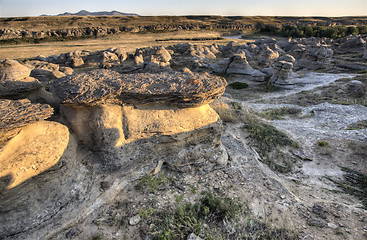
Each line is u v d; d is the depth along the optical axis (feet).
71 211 18.86
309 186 28.19
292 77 98.27
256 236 17.87
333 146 37.76
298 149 37.19
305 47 131.13
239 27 446.60
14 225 16.70
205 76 26.43
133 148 22.74
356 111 55.42
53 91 20.86
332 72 106.52
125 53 162.40
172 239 17.49
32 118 16.81
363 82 79.71
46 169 17.85
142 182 23.06
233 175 26.61
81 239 17.60
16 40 255.70
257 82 104.06
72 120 21.65
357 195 26.25
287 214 20.74
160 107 23.95
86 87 20.53
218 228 18.79
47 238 17.33
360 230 18.86
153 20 481.87
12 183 16.16
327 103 62.85
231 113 45.03
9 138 16.71
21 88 26.14
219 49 200.85
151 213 20.11
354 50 136.26
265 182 26.02
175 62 136.77
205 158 26.61
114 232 18.31
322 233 18.47
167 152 24.94
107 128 21.59
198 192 23.27
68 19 412.36
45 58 158.40
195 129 24.98
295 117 58.75
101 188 21.09
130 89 21.84
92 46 233.14
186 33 364.38
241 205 20.89
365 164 32.48
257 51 176.55
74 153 21.09
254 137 38.14
